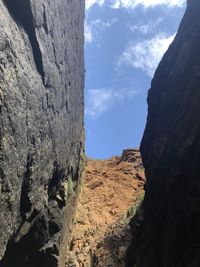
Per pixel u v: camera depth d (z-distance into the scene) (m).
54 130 20.61
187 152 14.17
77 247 30.14
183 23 19.52
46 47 19.20
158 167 17.17
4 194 15.62
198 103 14.62
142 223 20.14
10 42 15.55
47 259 21.05
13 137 15.88
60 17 21.69
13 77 15.71
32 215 18.98
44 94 18.95
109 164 51.97
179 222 13.81
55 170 21.66
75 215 31.72
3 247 16.22
